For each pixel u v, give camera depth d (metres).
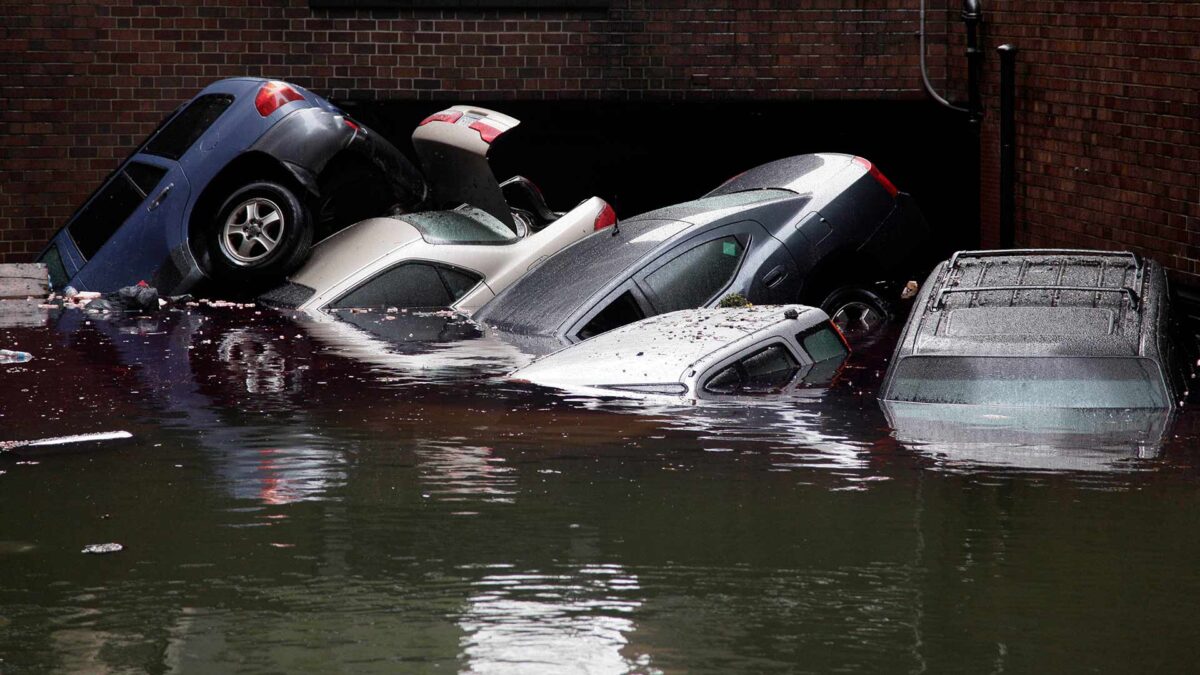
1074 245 17.86
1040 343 11.03
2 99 21.62
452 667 6.19
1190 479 8.74
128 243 18.20
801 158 17.44
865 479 8.90
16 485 9.01
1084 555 7.46
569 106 22.53
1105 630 6.49
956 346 11.20
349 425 10.56
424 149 18.75
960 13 21.30
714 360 12.03
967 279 12.04
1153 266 12.15
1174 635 6.42
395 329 15.16
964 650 6.28
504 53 21.98
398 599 6.99
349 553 7.65
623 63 22.03
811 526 8.00
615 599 6.97
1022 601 6.84
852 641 6.42
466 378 12.34
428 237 17.41
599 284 14.97
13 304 17.36
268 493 8.77
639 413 10.83
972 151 21.88
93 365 13.13
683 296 15.02
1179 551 7.48
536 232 18.64
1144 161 15.98
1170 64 15.33
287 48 21.88
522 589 7.09
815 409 10.87
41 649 6.41
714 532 7.93
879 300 16.03
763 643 6.39
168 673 6.14
